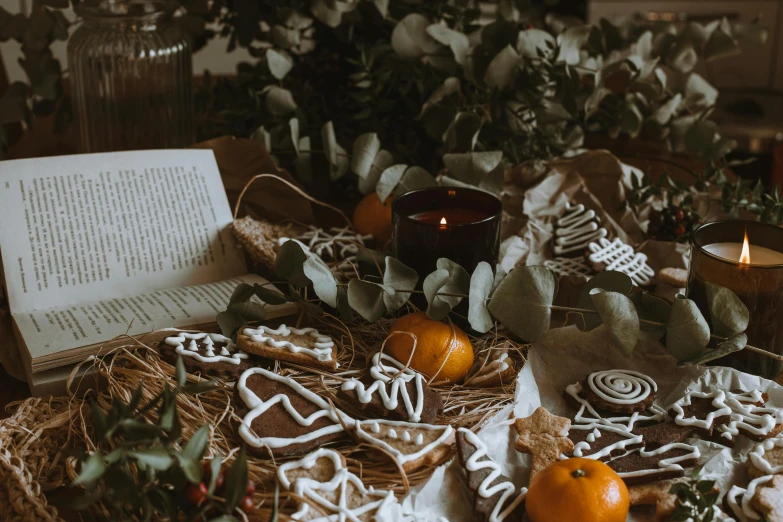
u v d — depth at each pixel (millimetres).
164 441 583
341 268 835
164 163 879
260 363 724
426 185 880
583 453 656
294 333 741
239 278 851
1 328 775
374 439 645
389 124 1025
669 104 999
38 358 710
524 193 923
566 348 743
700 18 1874
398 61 969
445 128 938
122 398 684
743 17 1860
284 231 898
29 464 656
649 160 1087
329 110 1051
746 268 709
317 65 1044
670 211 896
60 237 816
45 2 987
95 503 621
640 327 729
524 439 662
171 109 1008
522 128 953
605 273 748
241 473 565
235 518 566
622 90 1266
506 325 721
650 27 1052
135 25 970
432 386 715
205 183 887
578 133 1017
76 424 694
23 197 818
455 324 759
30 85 1024
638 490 636
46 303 792
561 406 712
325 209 999
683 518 589
